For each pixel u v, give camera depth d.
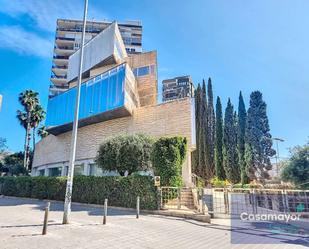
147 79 35.28
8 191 27.42
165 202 15.71
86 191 19.23
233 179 39.25
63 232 8.66
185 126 24.67
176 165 16.69
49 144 40.66
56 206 17.42
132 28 79.69
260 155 38.97
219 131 42.41
